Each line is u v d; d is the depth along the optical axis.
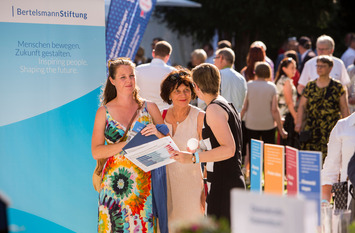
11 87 4.51
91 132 4.80
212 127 3.94
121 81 4.36
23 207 4.61
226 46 10.25
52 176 4.68
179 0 12.41
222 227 2.07
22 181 4.59
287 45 13.98
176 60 16.86
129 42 5.72
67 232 4.77
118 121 4.41
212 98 4.10
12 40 4.50
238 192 2.02
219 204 3.97
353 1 19.44
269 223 1.96
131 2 5.68
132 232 4.35
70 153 4.73
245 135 8.43
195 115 4.61
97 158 4.41
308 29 17.28
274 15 15.95
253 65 8.73
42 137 4.63
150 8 5.77
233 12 15.62
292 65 8.74
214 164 4.00
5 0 4.46
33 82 4.58
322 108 7.56
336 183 3.57
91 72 4.78
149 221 4.37
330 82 7.57
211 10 15.81
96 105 4.81
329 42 8.82
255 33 16.59
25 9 4.52
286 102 8.65
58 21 4.65
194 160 3.92
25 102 4.56
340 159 3.73
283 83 8.74
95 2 4.76
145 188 4.36
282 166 2.88
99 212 4.45
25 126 4.57
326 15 16.81
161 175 4.37
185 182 4.58
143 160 4.08
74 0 4.69
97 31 4.79
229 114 3.99
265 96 8.23
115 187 4.36
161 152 3.98
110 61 4.45
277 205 1.94
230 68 7.35
